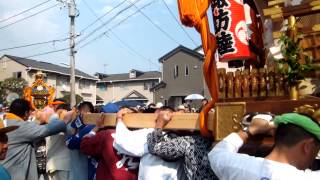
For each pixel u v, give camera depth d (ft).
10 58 137.08
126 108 11.85
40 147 17.71
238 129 8.28
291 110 7.82
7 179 8.76
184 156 9.50
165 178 9.83
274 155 6.78
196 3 9.05
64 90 142.10
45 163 17.66
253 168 6.73
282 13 9.39
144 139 10.28
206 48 9.10
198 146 9.38
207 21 9.21
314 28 8.83
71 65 71.97
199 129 9.27
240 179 6.79
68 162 16.52
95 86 161.79
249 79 8.80
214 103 9.06
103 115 12.29
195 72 113.29
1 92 112.78
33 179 15.03
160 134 9.61
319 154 7.73
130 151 10.31
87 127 13.73
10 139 14.33
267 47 10.03
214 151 7.47
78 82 151.74
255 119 7.55
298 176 6.39
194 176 9.26
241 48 9.34
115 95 165.17
